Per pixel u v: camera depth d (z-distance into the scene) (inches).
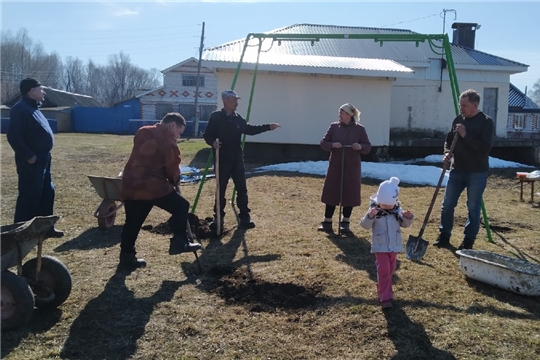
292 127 597.6
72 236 244.8
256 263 201.5
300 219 289.7
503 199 394.3
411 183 458.9
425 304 161.9
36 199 230.4
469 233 224.1
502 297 170.2
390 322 148.9
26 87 229.1
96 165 554.6
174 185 195.8
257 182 425.4
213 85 1765.5
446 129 717.3
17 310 138.3
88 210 305.7
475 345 135.6
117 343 136.2
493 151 704.4
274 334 142.6
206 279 185.8
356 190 251.8
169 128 190.2
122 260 195.2
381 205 159.5
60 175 455.5
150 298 165.9
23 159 224.2
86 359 128.1
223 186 257.6
